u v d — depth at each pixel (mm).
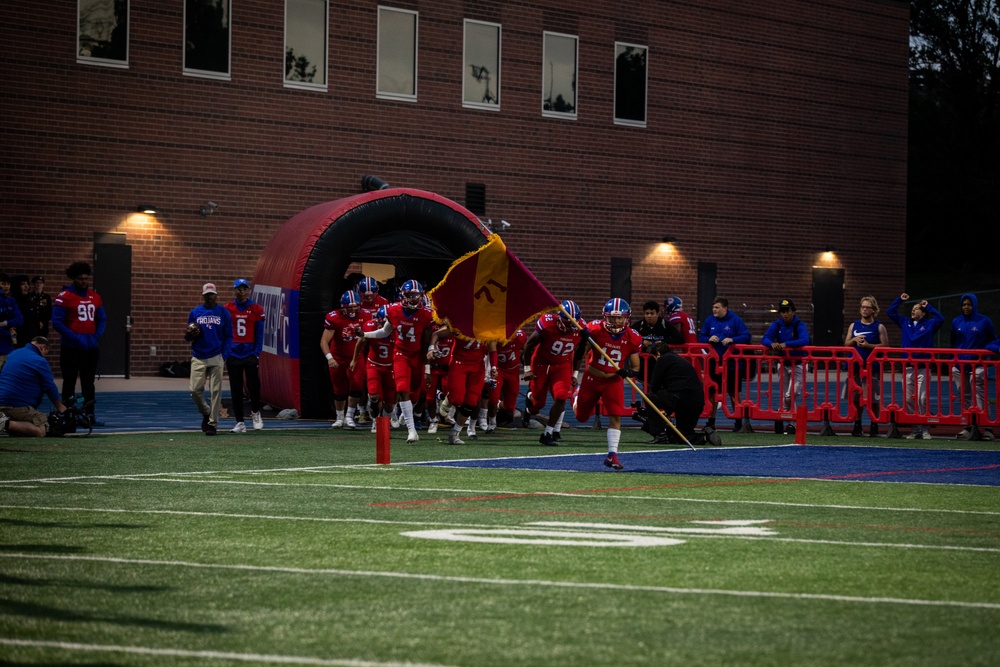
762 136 45281
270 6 35969
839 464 16141
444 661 5875
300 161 36500
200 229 35031
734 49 44562
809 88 46375
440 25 38750
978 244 77062
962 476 14766
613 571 8117
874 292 48281
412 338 18266
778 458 16891
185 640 6234
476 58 39500
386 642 6223
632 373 15484
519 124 40250
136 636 6309
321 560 8438
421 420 22422
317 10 36781
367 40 37531
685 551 8930
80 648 6035
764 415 22219
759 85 45188
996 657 6059
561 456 16688
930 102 77375
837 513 11227
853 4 47438
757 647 6199
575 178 41344
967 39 76812
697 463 15992
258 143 35875
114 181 33781
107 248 33719
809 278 46594
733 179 44656
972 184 74250
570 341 18297
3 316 20344
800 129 46188
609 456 15008
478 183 39594
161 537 9359
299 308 23922
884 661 5965
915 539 9711
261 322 20406
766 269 45469
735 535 9758
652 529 10016
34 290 23172
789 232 46000
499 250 17469
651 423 19141
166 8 34406
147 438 18719
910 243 77375
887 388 34531
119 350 33969
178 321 34812
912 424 21797
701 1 43781
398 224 24797
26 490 12203
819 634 6488
